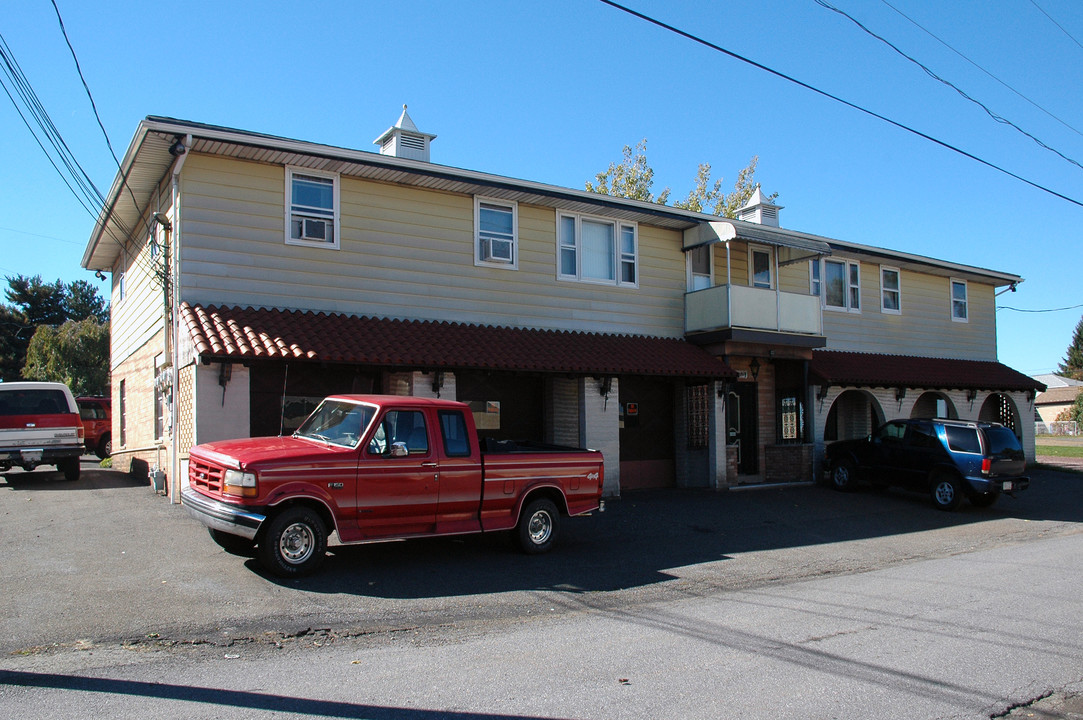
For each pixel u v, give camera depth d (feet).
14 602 22.48
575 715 15.72
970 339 81.82
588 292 54.75
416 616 23.22
